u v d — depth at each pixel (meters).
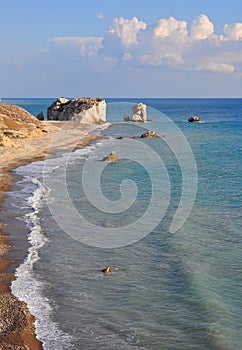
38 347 13.26
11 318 14.77
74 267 19.42
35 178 38.91
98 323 14.70
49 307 15.72
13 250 21.36
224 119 134.00
